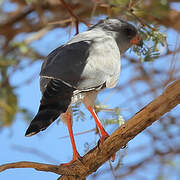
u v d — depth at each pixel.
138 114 7.63
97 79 9.05
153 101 7.49
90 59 9.14
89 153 8.32
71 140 9.34
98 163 8.28
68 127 9.47
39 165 8.04
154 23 11.80
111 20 11.05
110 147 8.05
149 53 10.42
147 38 10.55
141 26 10.83
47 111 7.71
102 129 9.12
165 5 12.45
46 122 7.59
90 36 10.11
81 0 13.84
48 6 14.70
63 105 7.91
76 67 8.75
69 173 8.26
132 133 7.80
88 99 9.23
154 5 12.31
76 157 9.03
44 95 7.96
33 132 7.52
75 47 9.29
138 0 11.08
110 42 9.92
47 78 8.77
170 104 7.39
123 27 10.84
